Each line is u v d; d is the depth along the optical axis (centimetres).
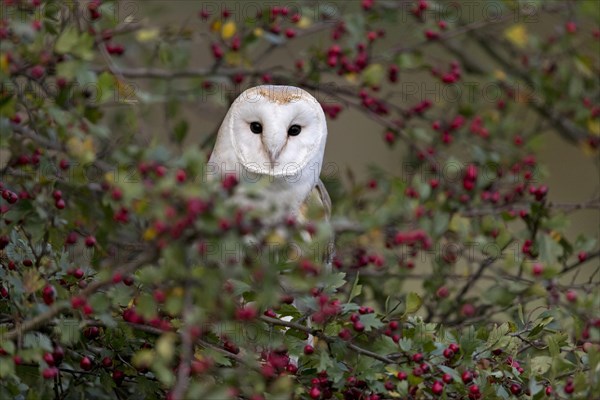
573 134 1418
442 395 804
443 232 1058
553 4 1285
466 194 1188
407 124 1273
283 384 762
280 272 746
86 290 754
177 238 695
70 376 898
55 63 888
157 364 730
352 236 1069
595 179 1834
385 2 1228
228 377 777
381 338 832
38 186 856
